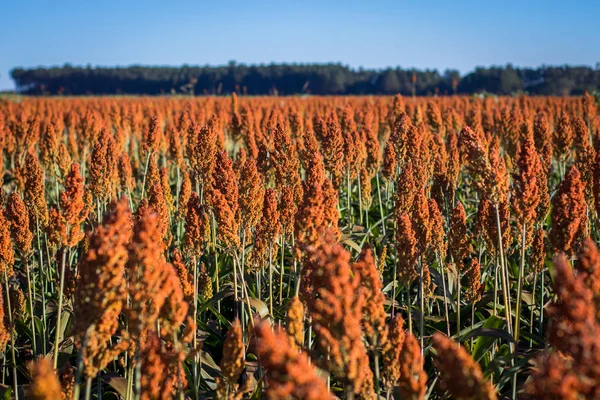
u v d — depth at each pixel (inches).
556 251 195.0
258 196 241.9
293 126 482.6
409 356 140.9
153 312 139.3
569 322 115.0
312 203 176.9
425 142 386.9
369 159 406.3
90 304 138.0
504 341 237.3
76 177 190.4
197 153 313.9
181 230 381.4
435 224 250.1
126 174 386.6
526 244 239.0
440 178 323.9
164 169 356.5
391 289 287.9
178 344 149.3
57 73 3580.2
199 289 273.3
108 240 136.9
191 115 629.9
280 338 108.8
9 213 237.6
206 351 246.1
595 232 309.0
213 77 3312.0
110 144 345.7
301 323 146.1
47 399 114.5
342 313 126.2
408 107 681.6
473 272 233.0
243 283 223.0
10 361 242.8
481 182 209.6
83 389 218.8
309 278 177.0
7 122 709.9
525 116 677.3
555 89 2276.1
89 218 313.7
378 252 332.8
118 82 3491.6
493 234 236.7
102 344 142.7
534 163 203.5
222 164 235.6
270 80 3270.2
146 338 161.6
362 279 148.0
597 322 128.7
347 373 128.1
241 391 167.2
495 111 751.7
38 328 249.9
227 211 216.7
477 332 207.5
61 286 193.0
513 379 194.2
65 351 236.7
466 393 116.7
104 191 314.3
